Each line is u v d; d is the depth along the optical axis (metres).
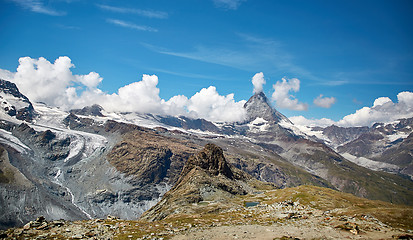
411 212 84.94
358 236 68.19
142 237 69.62
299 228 78.50
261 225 85.19
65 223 81.38
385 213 87.19
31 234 70.06
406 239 65.19
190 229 79.81
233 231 76.50
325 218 90.62
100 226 79.12
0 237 66.69
